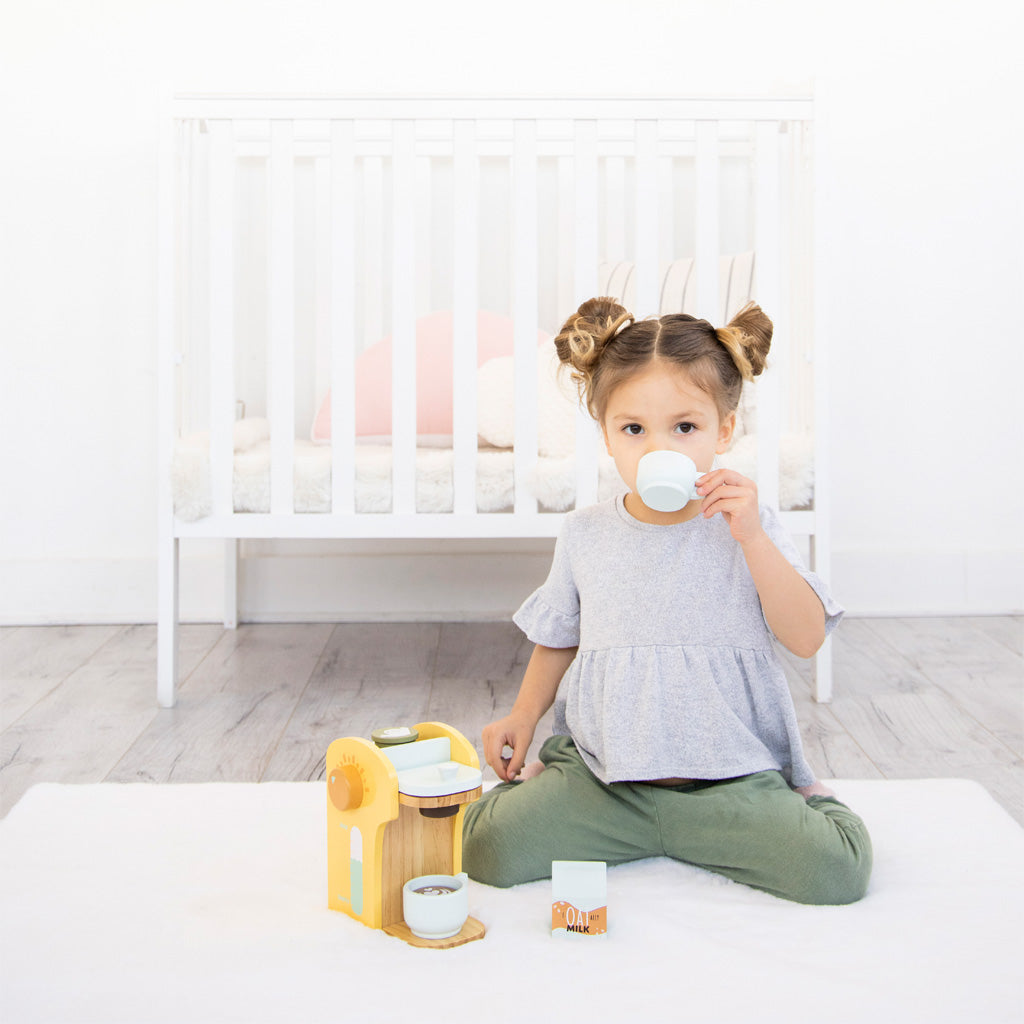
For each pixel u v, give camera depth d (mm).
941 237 2400
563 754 1133
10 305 2363
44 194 2348
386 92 1726
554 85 2391
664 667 1066
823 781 1305
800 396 1916
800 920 918
